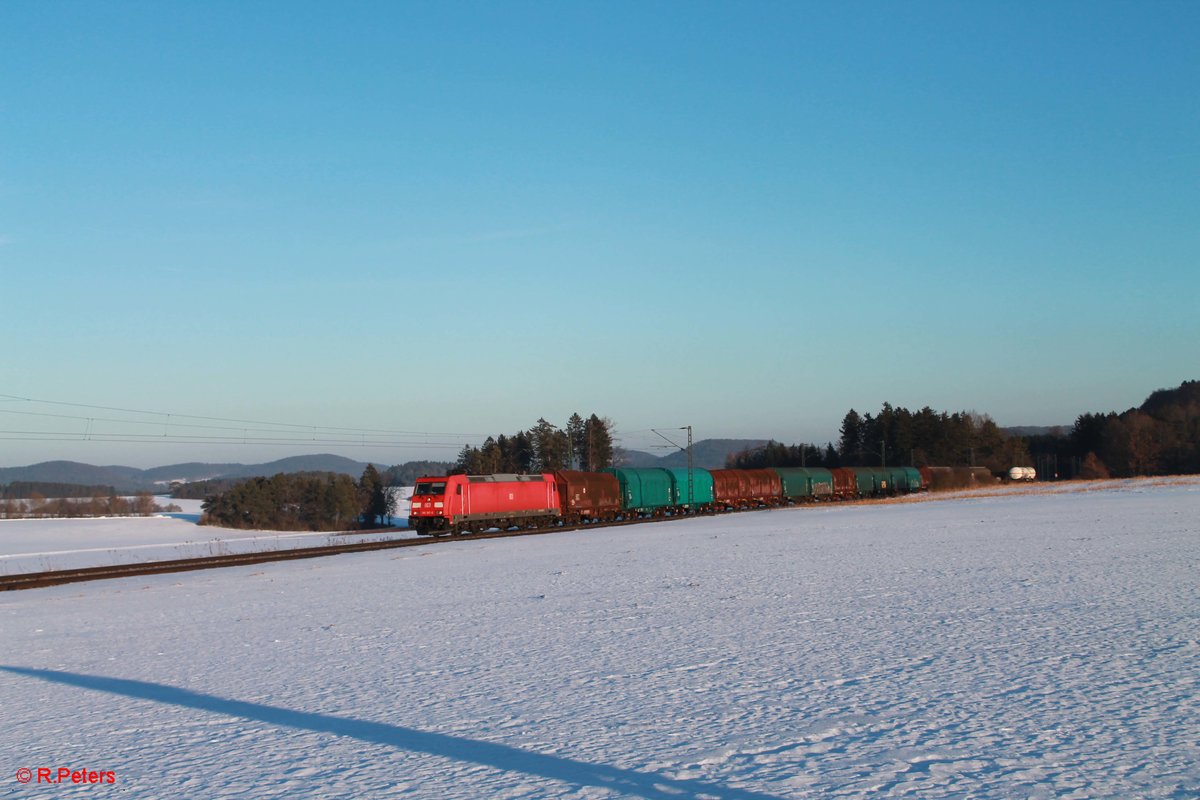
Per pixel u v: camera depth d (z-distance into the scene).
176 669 14.62
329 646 16.08
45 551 62.62
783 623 16.30
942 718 9.64
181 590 28.25
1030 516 47.88
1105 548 28.47
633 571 26.88
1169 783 7.43
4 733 10.82
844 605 18.23
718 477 74.06
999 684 11.06
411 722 10.34
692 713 10.21
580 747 9.01
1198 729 8.95
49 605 26.08
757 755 8.52
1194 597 17.58
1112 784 7.44
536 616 18.59
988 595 18.80
